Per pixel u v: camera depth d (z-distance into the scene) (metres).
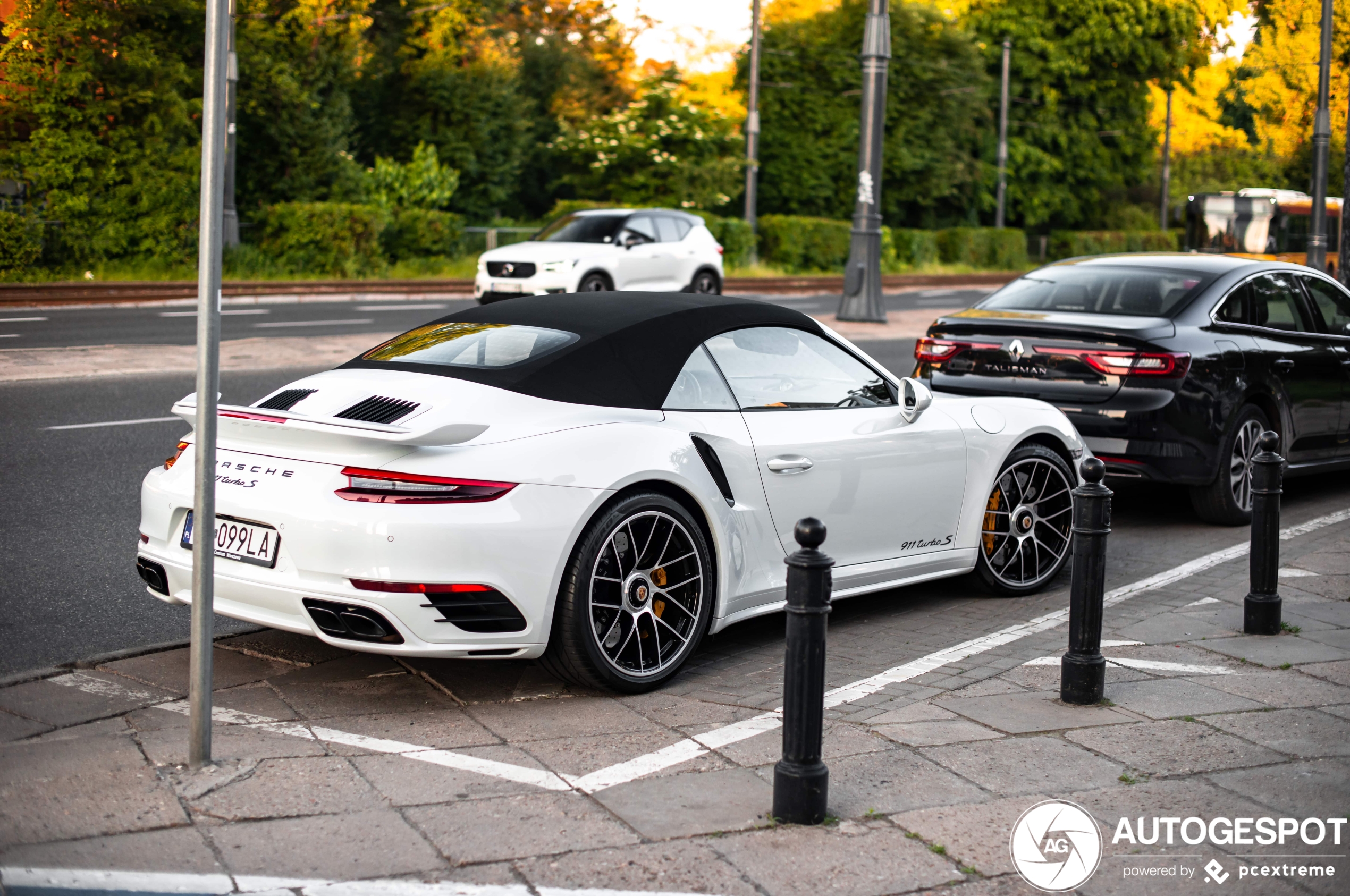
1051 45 49.56
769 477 5.04
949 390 7.97
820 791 3.47
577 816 3.51
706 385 5.01
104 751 3.90
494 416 4.45
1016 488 6.22
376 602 4.11
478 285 19.97
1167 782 3.80
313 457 4.34
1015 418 6.16
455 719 4.34
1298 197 32.22
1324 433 8.49
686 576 4.78
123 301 20.44
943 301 28.94
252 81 27.11
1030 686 4.74
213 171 3.62
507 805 3.58
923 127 43.06
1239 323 7.98
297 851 3.25
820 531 3.44
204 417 3.68
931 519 5.76
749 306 5.38
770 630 5.65
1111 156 52.56
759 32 33.78
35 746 3.93
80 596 5.66
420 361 4.93
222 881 3.07
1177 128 52.81
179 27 25.30
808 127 41.25
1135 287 8.09
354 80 32.31
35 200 22.98
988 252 45.94
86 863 3.13
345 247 26.53
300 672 4.84
